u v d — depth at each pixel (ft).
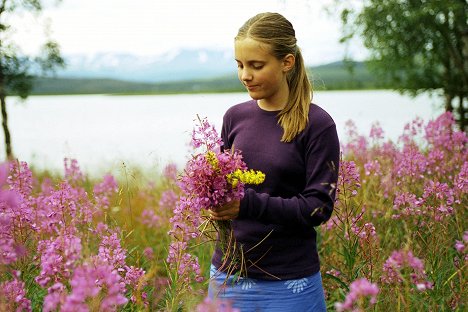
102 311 7.68
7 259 9.27
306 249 9.74
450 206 15.43
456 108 39.11
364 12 35.99
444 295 11.95
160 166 21.43
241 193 8.91
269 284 9.61
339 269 14.02
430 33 36.50
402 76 39.70
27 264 11.03
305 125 9.53
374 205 16.70
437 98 40.11
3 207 10.75
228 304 8.09
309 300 9.73
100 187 19.16
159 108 244.42
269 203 9.14
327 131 9.44
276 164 9.65
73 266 8.29
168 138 89.25
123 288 10.12
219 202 9.02
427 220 14.92
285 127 9.63
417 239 13.98
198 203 9.09
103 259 9.95
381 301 10.99
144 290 11.89
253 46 9.30
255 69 9.45
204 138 9.00
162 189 23.85
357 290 7.33
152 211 21.08
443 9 34.37
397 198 15.34
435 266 12.45
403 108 138.00
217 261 10.14
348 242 12.81
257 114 10.14
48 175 27.27
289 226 9.40
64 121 163.43
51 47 34.45
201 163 8.82
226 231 9.62
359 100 214.69
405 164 18.22
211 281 10.10
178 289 10.60
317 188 9.32
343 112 133.69
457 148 21.33
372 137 24.30
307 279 9.69
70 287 9.34
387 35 35.94
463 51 37.55
